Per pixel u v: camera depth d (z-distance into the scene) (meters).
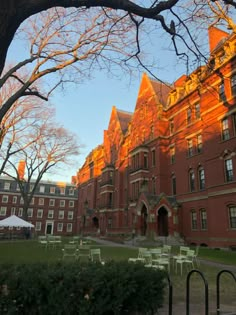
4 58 5.28
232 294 8.83
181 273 12.24
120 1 5.62
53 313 4.91
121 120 54.03
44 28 11.19
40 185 76.06
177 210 32.75
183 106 34.62
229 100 26.08
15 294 4.96
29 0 5.00
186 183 32.72
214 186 27.25
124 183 46.62
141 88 44.00
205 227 29.11
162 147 37.47
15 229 67.00
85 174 71.75
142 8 5.80
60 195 77.38
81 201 71.88
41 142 38.53
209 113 29.16
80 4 5.59
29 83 9.88
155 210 32.59
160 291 5.58
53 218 74.94
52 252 20.50
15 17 4.88
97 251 13.77
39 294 4.96
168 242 30.28
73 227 76.31
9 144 32.16
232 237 24.31
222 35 29.19
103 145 61.25
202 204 29.64
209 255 19.89
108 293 4.97
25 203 40.28
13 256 17.53
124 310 5.28
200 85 9.77
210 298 8.24
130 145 46.03
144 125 41.94
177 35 6.71
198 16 7.73
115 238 38.34
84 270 5.22
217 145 27.52
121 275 5.17
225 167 26.39
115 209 48.56
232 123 25.86
